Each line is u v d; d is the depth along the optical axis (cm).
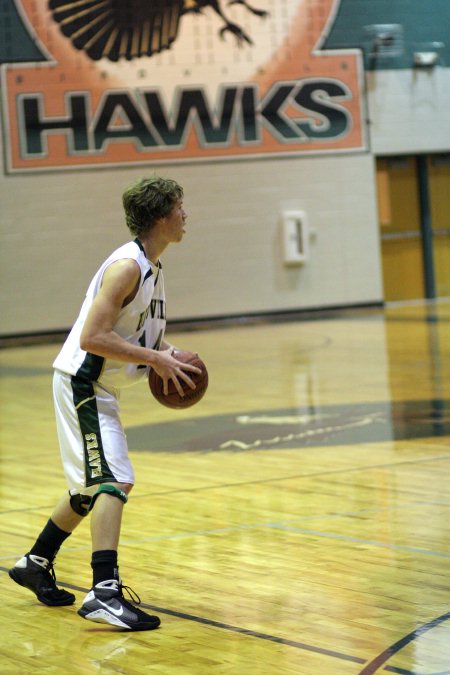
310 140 2591
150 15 2481
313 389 1412
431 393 1310
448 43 2670
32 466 1009
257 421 1184
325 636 473
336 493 801
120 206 2483
